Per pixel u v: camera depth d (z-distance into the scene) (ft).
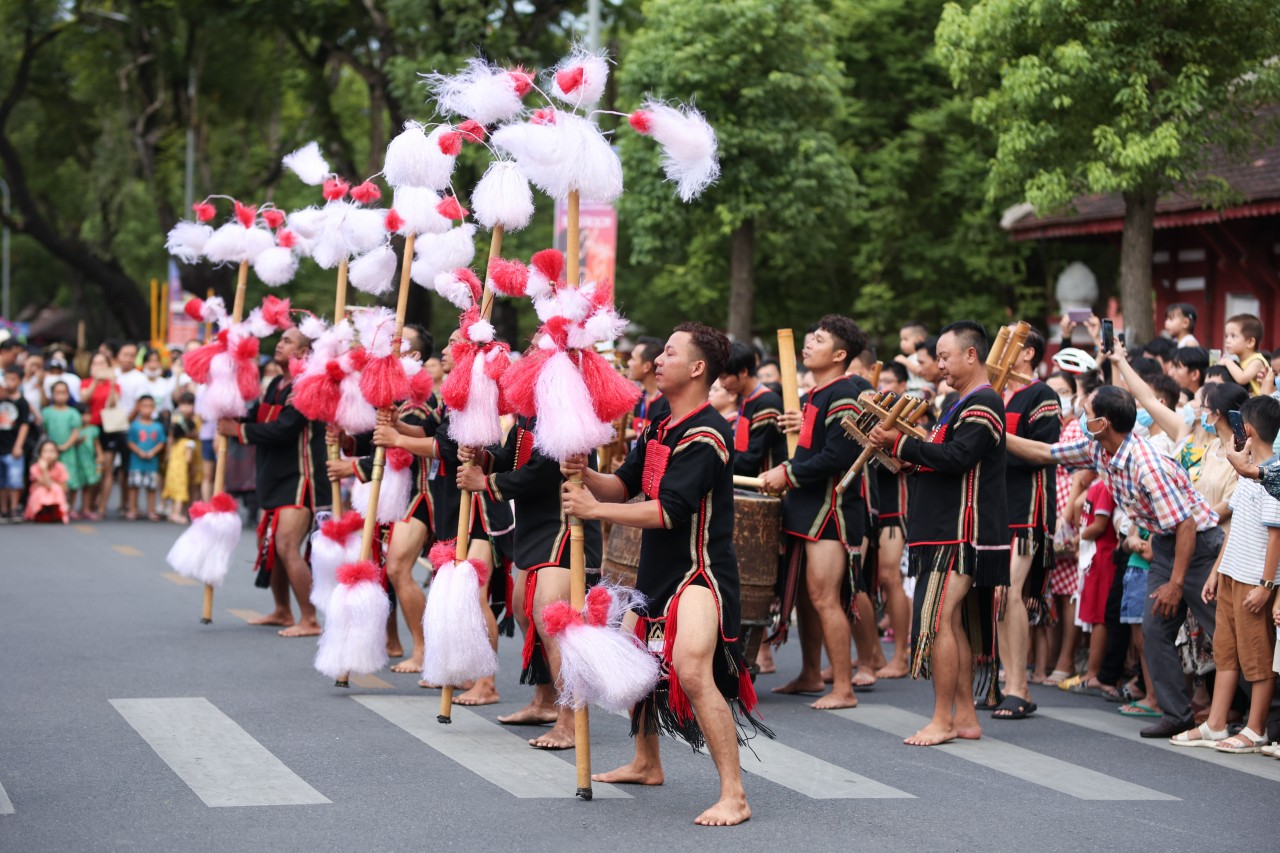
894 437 37.42
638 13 118.73
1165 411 42.47
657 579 29.48
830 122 111.04
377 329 40.06
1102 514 45.09
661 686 30.22
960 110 116.78
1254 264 85.71
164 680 42.06
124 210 187.11
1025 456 41.14
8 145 168.66
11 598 57.11
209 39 161.27
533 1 115.96
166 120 170.50
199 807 29.12
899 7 123.13
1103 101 72.54
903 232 123.13
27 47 167.32
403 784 31.35
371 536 40.75
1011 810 30.89
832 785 32.65
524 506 35.63
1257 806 31.78
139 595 59.00
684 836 27.99
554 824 28.60
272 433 49.75
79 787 30.45
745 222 108.37
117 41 172.86
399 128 125.39
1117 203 90.12
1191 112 70.44
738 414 46.39
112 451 91.86
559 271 31.04
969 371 37.93
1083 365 43.14
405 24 111.04
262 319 50.29
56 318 320.50
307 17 133.90
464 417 34.32
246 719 37.32
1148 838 28.96
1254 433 36.73
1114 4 70.90
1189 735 38.22
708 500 29.17
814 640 44.29
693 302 127.54
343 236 43.14
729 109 101.55
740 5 98.17
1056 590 47.78
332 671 40.29
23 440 88.02
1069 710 42.86
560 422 28.78
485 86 33.88
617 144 105.40
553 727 37.52
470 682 39.14
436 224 40.52
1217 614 38.01
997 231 118.32
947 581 37.37
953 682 37.52
